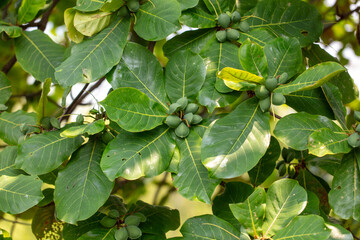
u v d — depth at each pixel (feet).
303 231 3.80
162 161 3.97
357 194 3.99
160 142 4.02
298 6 4.64
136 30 4.25
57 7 6.43
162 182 6.25
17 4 5.19
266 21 4.64
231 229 4.00
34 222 4.93
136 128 3.93
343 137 4.00
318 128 4.00
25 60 4.71
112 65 4.16
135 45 4.26
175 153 4.03
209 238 3.99
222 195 4.45
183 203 6.95
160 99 4.18
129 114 3.96
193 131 4.09
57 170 4.61
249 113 4.01
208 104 4.14
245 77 3.91
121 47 4.22
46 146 4.17
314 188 4.88
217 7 4.44
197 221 4.03
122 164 3.91
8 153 4.42
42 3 4.78
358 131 3.95
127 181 5.74
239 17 4.39
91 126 3.92
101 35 4.27
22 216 5.31
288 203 3.96
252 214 3.92
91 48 4.22
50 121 4.30
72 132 3.88
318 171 5.69
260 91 3.96
